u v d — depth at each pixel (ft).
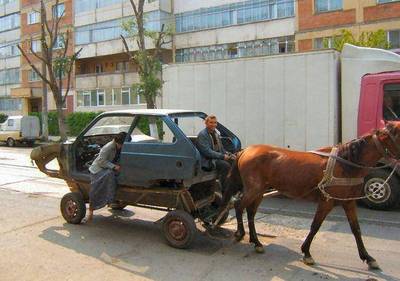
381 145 18.62
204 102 37.65
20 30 166.61
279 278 18.15
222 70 36.63
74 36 145.59
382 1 92.53
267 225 26.43
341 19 98.17
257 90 35.01
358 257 20.59
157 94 81.35
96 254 21.34
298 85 33.09
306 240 19.92
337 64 31.89
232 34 116.98
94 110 139.03
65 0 147.84
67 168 26.66
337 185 18.99
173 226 22.07
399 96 28.60
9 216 28.55
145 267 19.58
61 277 18.47
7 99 174.91
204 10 121.29
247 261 20.21
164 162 22.41
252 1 113.19
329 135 31.83
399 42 90.74
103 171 24.02
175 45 126.31
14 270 19.27
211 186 24.11
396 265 19.57
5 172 49.42
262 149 21.17
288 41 108.17
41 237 24.04
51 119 138.31
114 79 133.18
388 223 26.45
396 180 28.91
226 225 26.37
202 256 20.95
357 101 30.63
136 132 24.71
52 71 94.58
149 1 121.49
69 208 26.55
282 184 20.38
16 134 102.22
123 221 27.25
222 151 24.27
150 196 23.57
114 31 135.85
